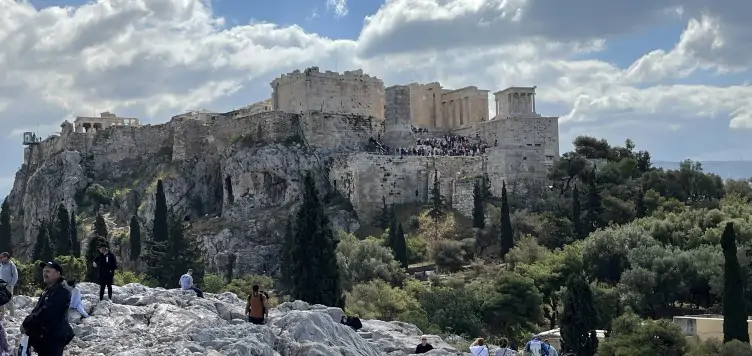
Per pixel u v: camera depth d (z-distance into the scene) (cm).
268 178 15412
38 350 2580
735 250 8531
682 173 15075
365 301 9619
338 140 16125
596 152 16162
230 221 14912
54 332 2558
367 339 4894
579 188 14362
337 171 15150
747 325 8456
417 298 10444
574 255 11075
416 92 17962
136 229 13750
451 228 13288
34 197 18262
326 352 3834
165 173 16925
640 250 11081
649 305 10425
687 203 14500
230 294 5441
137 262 13525
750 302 10019
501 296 9575
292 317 4200
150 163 17912
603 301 9881
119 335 3675
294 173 15262
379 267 11312
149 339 3628
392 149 16188
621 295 10256
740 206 13388
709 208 13875
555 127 15875
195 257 11256
